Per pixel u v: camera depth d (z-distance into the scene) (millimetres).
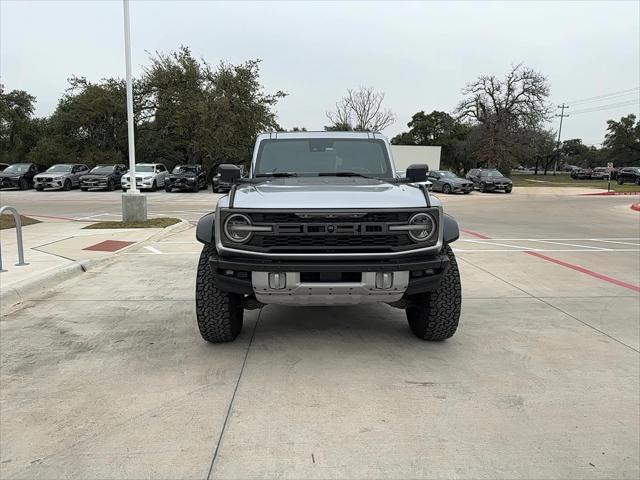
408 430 3123
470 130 65688
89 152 41344
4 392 3652
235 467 2742
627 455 2875
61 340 4746
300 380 3840
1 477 2650
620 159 87812
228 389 3689
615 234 13070
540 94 55312
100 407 3422
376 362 4195
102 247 9719
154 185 31203
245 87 37469
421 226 3887
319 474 2680
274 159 5406
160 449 2916
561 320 5418
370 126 59781
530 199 28172
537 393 3643
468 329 5082
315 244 3842
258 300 4035
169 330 5051
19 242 7625
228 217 3879
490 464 2777
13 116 50594
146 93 40562
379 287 3848
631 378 3912
